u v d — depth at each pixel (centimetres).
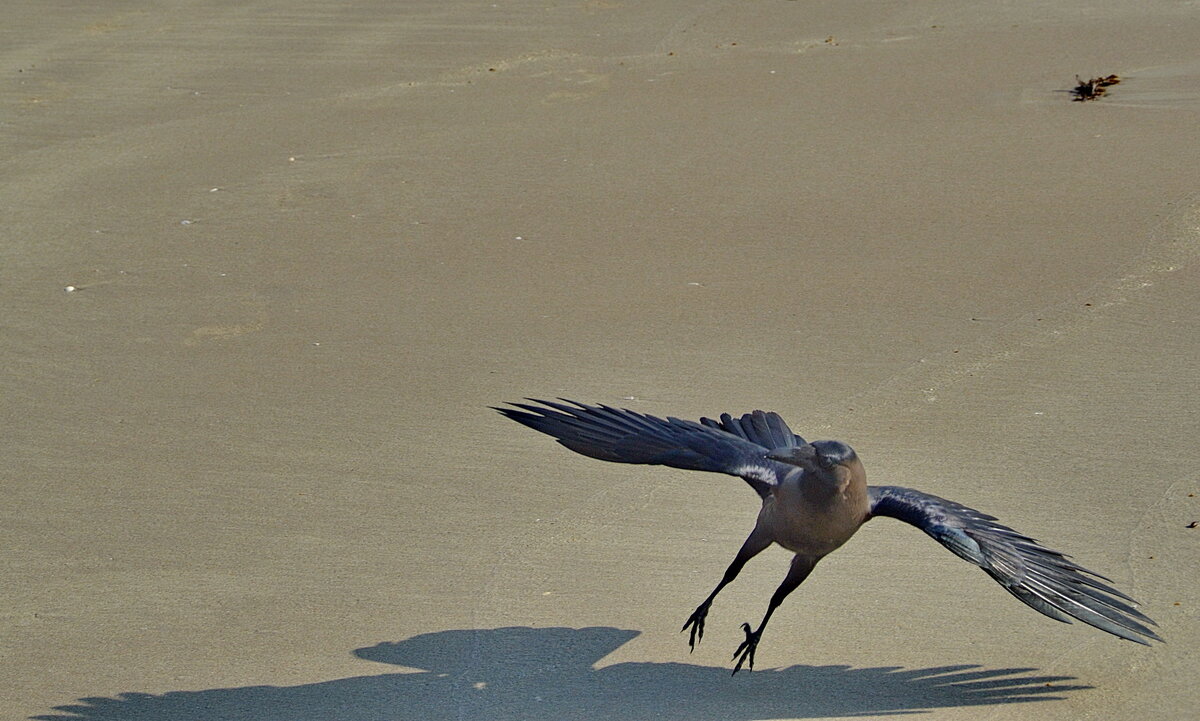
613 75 2020
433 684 680
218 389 1095
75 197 1625
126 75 2136
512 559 808
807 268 1288
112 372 1138
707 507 866
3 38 2336
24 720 658
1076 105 1734
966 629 707
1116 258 1248
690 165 1606
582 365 1103
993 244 1310
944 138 1644
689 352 1118
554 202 1515
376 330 1202
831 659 686
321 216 1517
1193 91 1745
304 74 2117
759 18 2294
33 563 828
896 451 923
